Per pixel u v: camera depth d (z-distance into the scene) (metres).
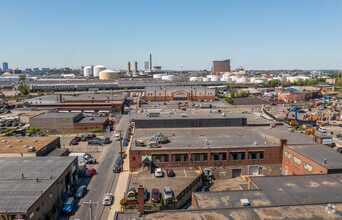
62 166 54.69
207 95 189.00
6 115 131.50
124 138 95.75
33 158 59.56
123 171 66.38
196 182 57.41
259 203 39.75
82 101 158.00
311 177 48.84
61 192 50.78
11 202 39.75
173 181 57.00
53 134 104.44
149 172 61.22
